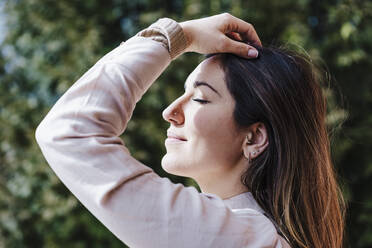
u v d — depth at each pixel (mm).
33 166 4535
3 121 4762
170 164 1174
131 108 1020
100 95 981
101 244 4562
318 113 1281
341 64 4625
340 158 4625
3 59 4977
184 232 916
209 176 1181
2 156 4793
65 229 4465
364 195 4797
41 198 4605
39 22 4770
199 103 1160
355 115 4840
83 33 4656
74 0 4898
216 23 1179
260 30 4684
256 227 995
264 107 1157
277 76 1193
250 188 1161
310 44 4574
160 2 4855
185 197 951
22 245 4723
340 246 1359
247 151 1163
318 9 4883
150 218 917
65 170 949
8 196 4668
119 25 4938
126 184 931
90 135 950
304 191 1247
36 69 4734
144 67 1031
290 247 1105
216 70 1178
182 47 1108
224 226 937
